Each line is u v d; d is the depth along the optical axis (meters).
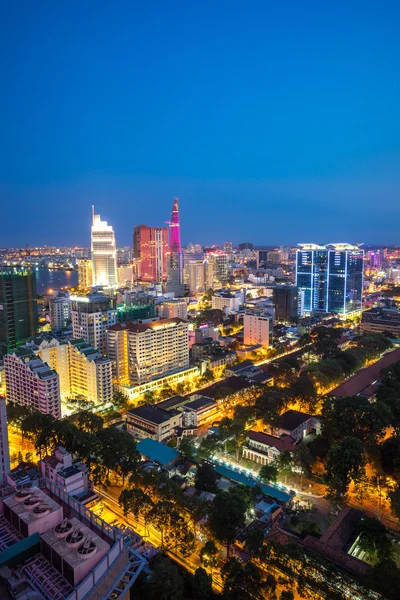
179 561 148.12
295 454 197.12
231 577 130.38
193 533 154.88
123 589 93.69
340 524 155.25
